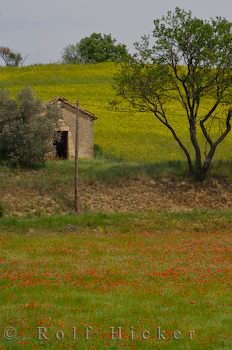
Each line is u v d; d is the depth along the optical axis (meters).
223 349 17.47
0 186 55.28
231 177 63.44
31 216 48.88
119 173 61.75
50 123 64.62
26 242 36.72
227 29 59.69
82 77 126.94
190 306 22.11
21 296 22.95
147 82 61.38
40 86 113.56
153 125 86.38
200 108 96.62
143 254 32.88
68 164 65.94
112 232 42.03
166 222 45.12
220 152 73.62
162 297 23.31
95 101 100.12
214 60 58.78
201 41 59.19
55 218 44.78
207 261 30.89
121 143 77.00
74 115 70.94
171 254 32.97
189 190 60.09
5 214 49.47
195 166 64.19
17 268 28.34
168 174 62.69
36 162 64.19
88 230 42.66
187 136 80.94
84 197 55.59
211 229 44.31
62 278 26.14
